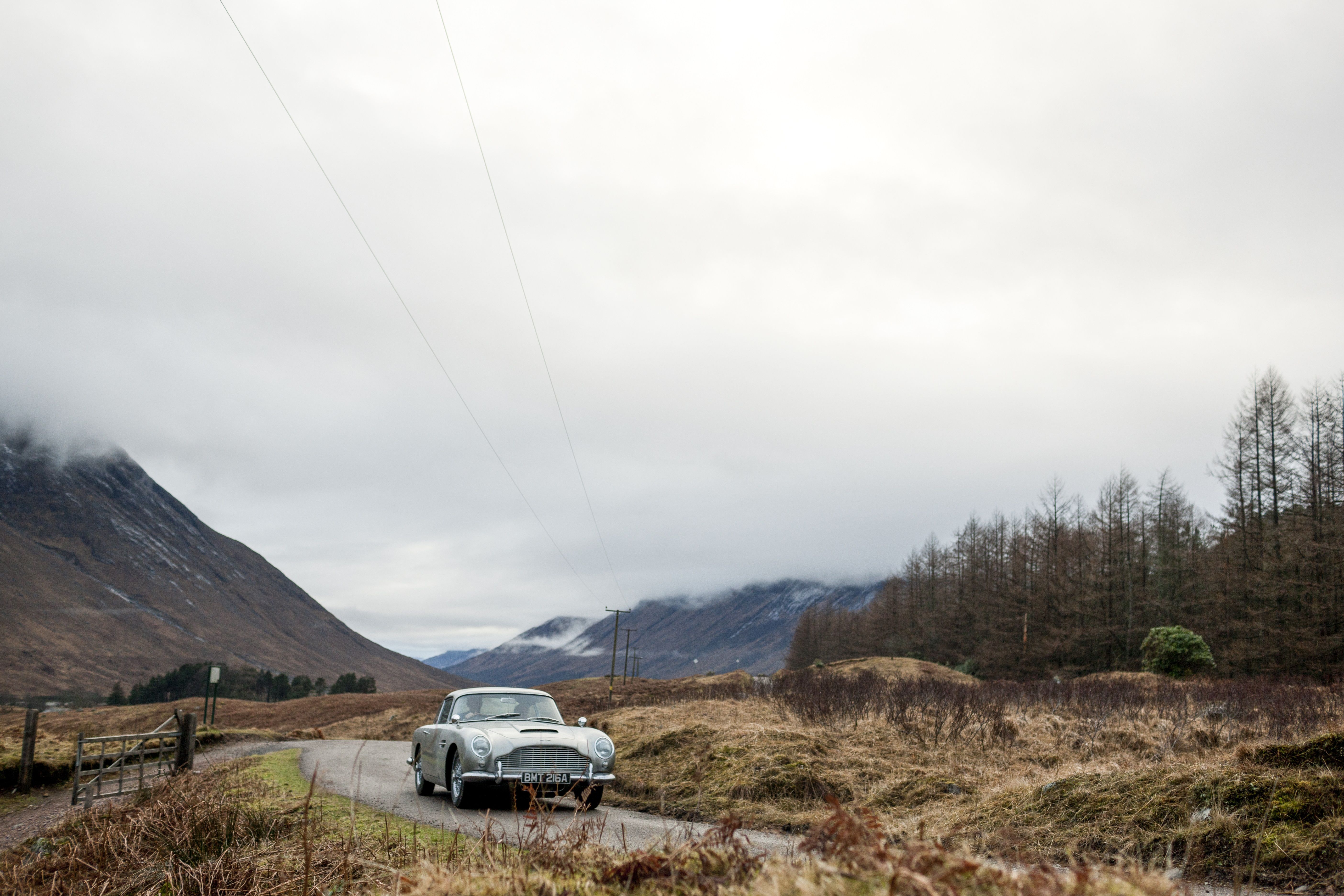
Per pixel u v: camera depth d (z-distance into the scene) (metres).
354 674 195.12
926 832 8.08
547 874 3.02
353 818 4.80
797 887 2.18
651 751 14.05
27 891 5.78
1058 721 15.53
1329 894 5.59
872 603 113.81
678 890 2.70
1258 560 47.66
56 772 15.68
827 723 16.16
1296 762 7.10
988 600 74.44
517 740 9.66
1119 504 63.81
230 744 26.28
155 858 6.02
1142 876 1.93
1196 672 34.00
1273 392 51.16
